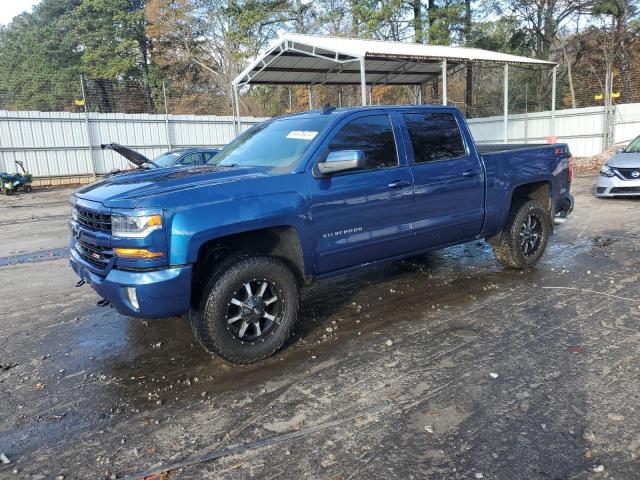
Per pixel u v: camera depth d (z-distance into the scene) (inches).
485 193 216.7
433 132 203.0
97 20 1744.6
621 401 125.3
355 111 181.9
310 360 157.6
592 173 717.9
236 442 116.4
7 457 114.5
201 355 164.7
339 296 218.8
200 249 149.5
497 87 1318.9
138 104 1210.0
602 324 174.1
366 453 110.0
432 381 140.2
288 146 176.9
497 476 100.8
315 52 551.8
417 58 545.0
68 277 269.6
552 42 1179.3
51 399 139.9
